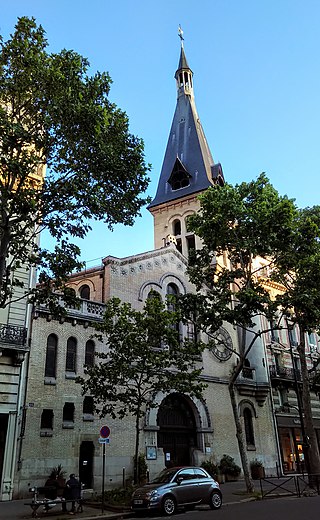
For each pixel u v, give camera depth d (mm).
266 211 20688
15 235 13695
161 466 23828
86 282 27281
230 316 19516
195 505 15773
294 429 33250
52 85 13648
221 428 27922
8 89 14023
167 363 19141
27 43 13477
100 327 19234
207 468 25531
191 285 30781
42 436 19547
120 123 14469
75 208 13914
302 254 21625
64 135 13688
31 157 12992
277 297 20484
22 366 19703
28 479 18516
